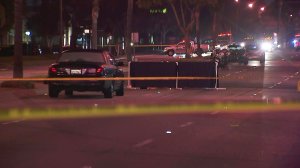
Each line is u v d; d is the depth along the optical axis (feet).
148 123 132.67
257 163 86.89
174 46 640.58
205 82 248.11
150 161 87.76
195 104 179.52
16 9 227.20
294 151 97.30
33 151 96.12
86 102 183.32
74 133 116.67
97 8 374.22
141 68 254.47
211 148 99.71
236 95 214.48
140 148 99.25
